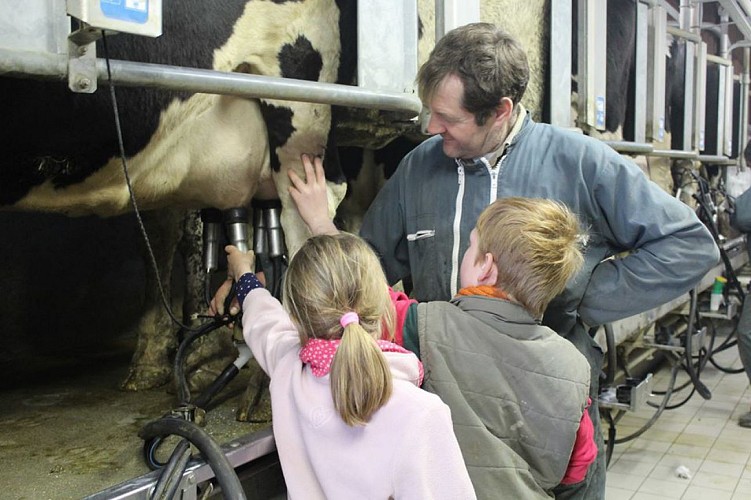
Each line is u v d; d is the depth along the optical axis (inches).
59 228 108.3
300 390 42.9
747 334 138.6
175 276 115.7
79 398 70.3
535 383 47.4
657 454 130.6
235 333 74.3
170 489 42.8
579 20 113.8
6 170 50.4
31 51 37.7
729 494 113.4
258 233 72.8
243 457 50.2
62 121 50.0
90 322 113.2
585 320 62.7
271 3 63.1
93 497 41.3
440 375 47.3
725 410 156.3
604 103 119.8
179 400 56.7
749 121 323.9
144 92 54.4
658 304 59.2
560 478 49.1
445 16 78.2
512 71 53.6
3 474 50.1
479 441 46.4
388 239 67.7
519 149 59.9
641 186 58.2
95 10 37.0
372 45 61.7
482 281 50.4
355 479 40.1
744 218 141.6
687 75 183.8
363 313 42.8
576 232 51.4
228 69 61.5
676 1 232.7
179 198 68.0
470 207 60.0
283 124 66.3
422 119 77.9
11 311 102.0
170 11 55.1
